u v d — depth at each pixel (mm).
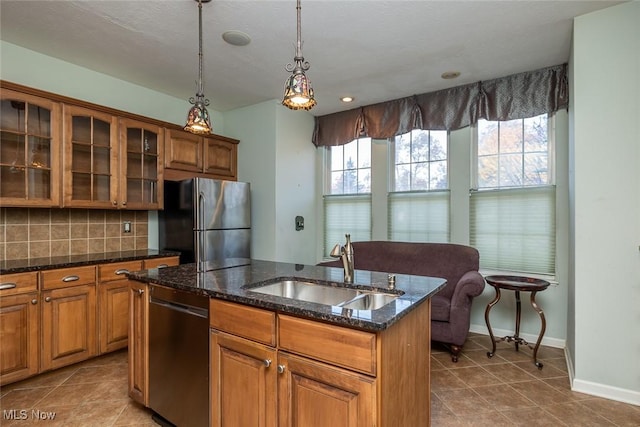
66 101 2789
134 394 2107
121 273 2980
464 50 2859
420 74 3354
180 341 1822
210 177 4023
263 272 2174
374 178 4297
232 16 2346
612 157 2271
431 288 1732
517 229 3418
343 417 1287
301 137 4500
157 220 3814
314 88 3709
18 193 2596
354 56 2965
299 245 4430
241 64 3123
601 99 2305
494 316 3508
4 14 2328
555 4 2227
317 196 4762
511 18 2383
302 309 1358
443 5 2230
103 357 2961
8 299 2340
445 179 3855
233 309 1597
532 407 2184
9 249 2771
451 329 2898
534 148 3355
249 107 4320
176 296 1846
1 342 2305
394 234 4188
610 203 2277
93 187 2986
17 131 2553
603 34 2293
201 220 3400
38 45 2775
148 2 2188
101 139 3045
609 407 2178
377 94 3904
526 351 3100
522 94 3307
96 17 2367
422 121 3859
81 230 3201
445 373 2674
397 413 1382
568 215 3062
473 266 3350
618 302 2264
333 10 2275
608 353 2295
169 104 3949
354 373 1264
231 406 1605
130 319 2133
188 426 1785
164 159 3539
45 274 2523
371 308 1747
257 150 4246
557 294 3188
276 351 1461
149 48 2824
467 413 2117
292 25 2465
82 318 2723
